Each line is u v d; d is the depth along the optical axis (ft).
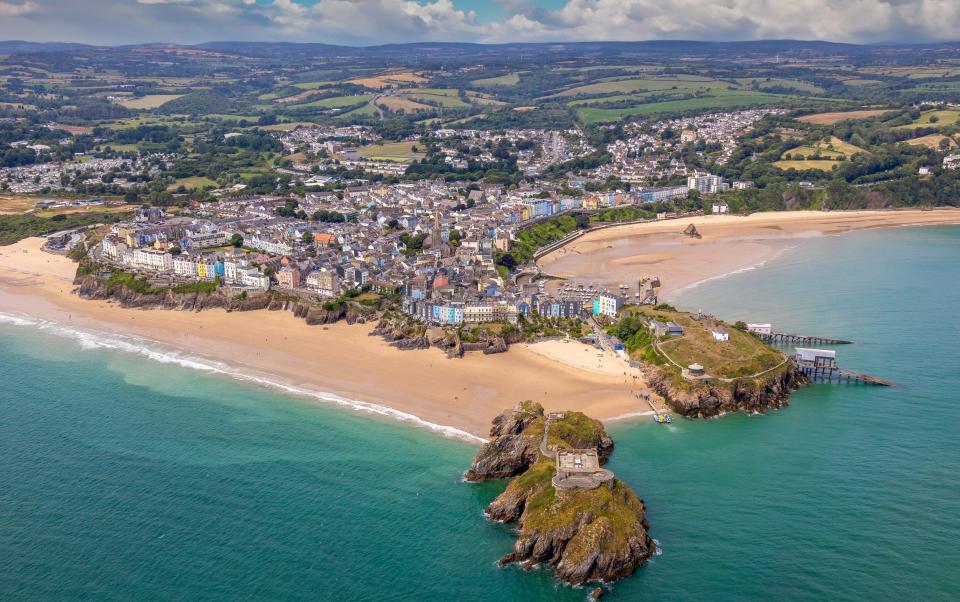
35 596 587.27
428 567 619.26
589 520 631.56
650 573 609.01
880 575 602.44
